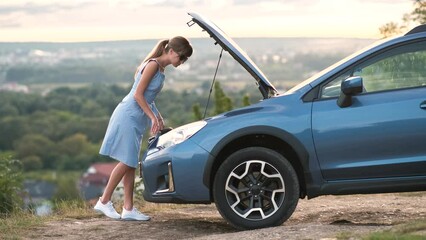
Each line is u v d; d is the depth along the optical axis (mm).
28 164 123625
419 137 8578
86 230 9406
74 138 136875
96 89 174375
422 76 8688
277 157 8734
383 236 7332
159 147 9148
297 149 8680
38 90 182625
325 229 8266
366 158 8641
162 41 9844
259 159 8766
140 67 9820
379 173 8633
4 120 139250
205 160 8805
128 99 9875
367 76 8766
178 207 11195
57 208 11203
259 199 8797
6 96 157500
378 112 8617
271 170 8781
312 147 8680
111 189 9953
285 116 8742
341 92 8695
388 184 8648
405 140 8594
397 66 8734
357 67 8797
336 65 8914
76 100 165000
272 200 8773
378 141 8609
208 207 11156
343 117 8656
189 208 11109
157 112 9945
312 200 11680
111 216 9969
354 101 8695
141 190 11953
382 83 8742
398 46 8766
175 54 9719
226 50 9258
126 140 9828
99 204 9992
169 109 99000
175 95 108438
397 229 7680
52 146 131375
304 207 10914
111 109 162250
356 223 9016
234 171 8797
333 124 8656
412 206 10547
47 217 10461
